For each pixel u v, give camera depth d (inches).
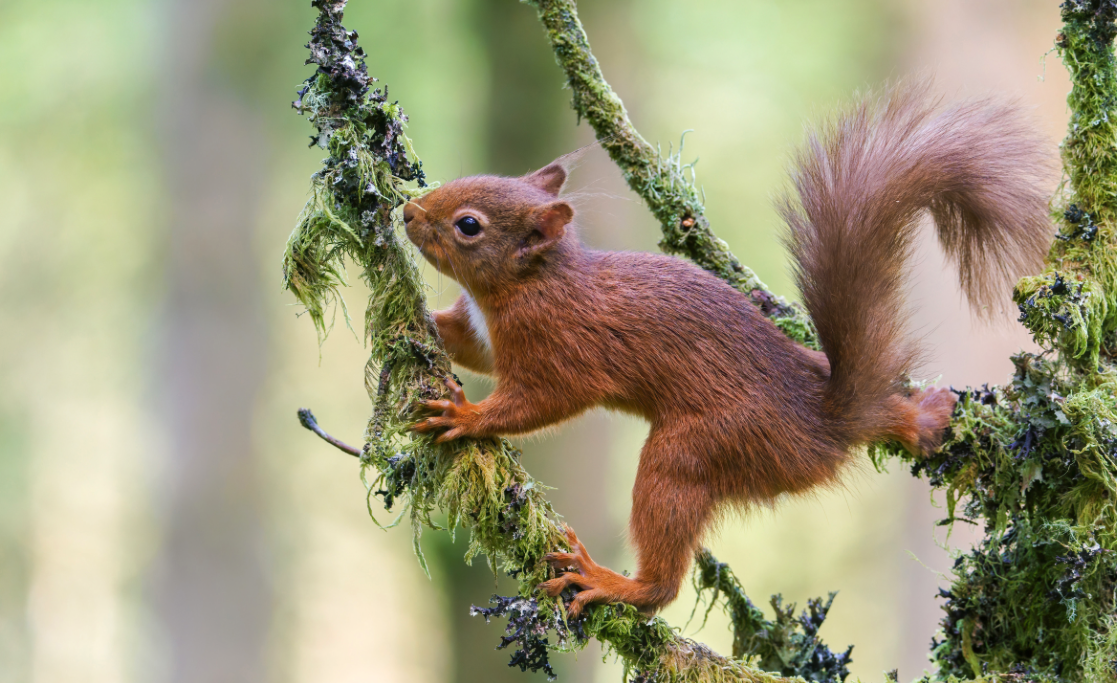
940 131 252.2
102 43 901.2
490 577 562.6
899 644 773.3
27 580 1151.6
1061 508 220.7
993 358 681.6
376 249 215.9
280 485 941.2
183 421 754.2
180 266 753.0
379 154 217.0
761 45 769.6
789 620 246.4
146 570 1072.2
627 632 212.8
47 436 1178.0
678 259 276.5
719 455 250.8
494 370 273.0
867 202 253.3
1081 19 218.7
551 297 262.4
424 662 976.9
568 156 305.9
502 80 552.1
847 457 257.8
